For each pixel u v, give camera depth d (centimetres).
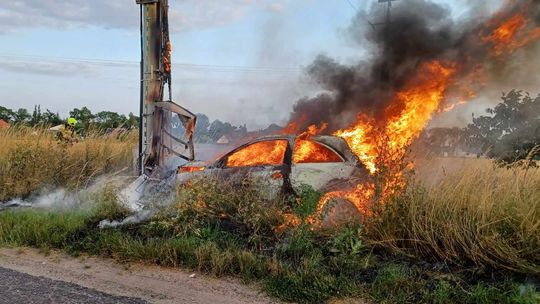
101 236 575
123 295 421
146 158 813
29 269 497
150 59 827
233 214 576
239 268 483
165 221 576
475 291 392
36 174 844
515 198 448
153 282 459
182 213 576
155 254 520
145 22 828
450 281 420
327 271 461
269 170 644
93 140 1000
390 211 502
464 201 470
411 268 451
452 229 454
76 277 472
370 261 473
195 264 497
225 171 660
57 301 399
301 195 568
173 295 424
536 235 418
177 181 645
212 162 711
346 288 422
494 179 487
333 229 538
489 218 444
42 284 446
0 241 598
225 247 531
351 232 498
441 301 385
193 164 720
